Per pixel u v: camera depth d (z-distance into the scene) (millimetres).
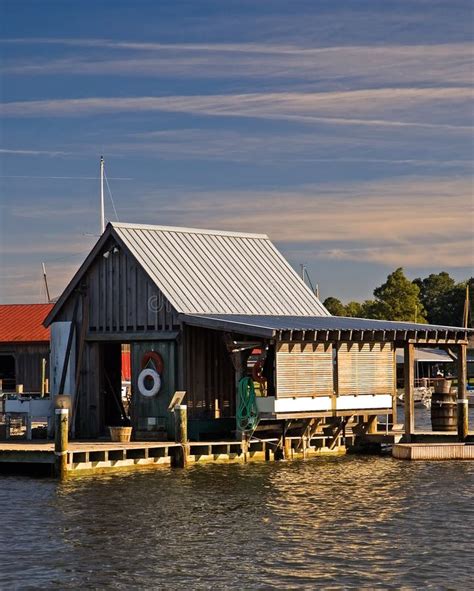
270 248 55375
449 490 37875
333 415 46531
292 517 33062
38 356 75312
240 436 45125
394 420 49969
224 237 53812
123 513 33562
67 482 39188
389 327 48000
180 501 35562
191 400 46094
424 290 175125
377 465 44375
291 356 44969
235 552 28688
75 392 48156
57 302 48812
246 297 50344
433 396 54406
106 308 47969
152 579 26250
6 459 41156
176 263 49188
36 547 29266
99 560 27938
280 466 43719
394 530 31234
